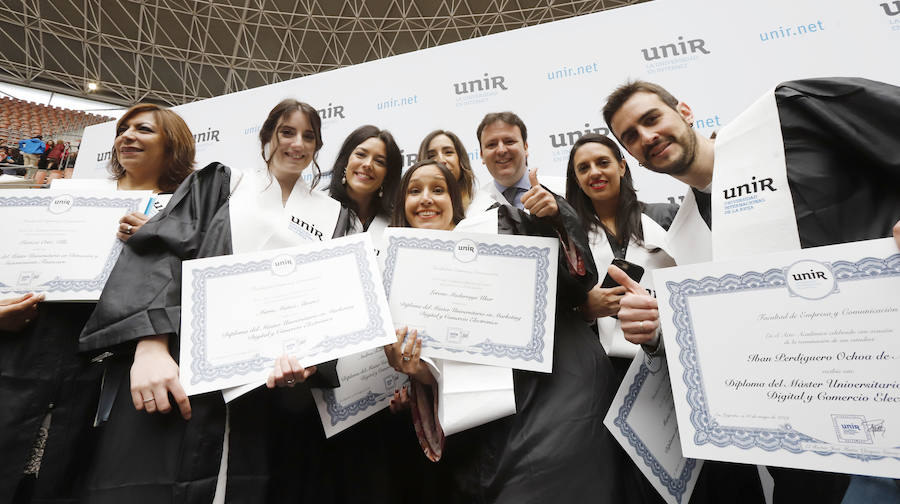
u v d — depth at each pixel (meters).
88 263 1.57
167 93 9.14
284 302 1.35
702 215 2.06
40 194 1.67
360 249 1.43
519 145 2.84
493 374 1.35
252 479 1.33
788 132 1.23
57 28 8.14
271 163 2.15
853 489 1.04
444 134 3.01
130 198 1.73
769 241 1.17
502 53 3.08
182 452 1.24
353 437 1.70
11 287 1.51
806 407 0.92
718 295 1.07
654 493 1.37
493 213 1.64
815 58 2.57
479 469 1.36
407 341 1.35
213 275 1.37
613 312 1.56
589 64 2.90
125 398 1.33
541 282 1.39
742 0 2.75
